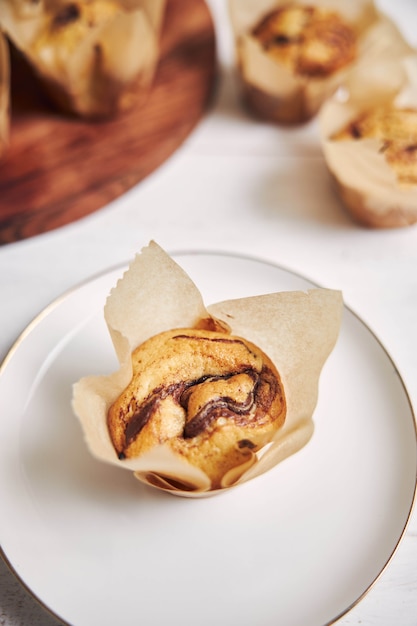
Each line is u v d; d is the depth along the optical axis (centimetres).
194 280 43
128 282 38
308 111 53
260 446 37
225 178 52
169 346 39
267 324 39
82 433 39
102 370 41
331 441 40
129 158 51
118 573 36
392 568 38
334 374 42
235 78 56
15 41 49
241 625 35
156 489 38
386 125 50
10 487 38
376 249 49
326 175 52
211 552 37
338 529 38
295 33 53
